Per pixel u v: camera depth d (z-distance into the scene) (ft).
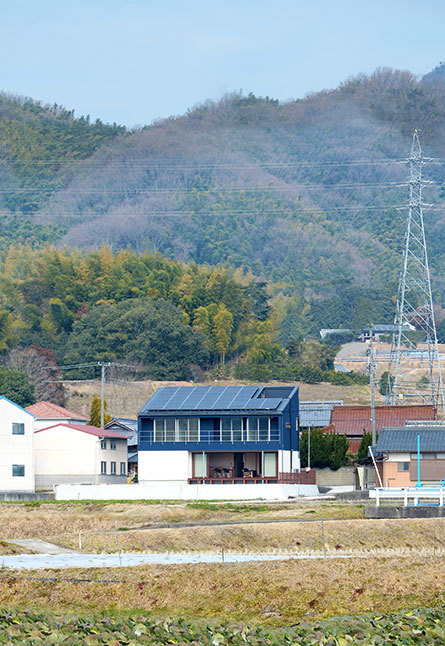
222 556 316.81
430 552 341.62
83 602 274.98
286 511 441.27
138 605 274.98
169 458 595.88
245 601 276.62
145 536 367.66
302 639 243.40
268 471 591.78
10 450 629.10
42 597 276.21
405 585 287.07
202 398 617.21
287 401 607.78
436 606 273.75
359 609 272.31
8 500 540.11
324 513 431.43
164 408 601.62
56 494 531.50
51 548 352.90
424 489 450.30
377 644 239.50
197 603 276.21
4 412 631.56
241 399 610.65
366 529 376.27
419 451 521.24
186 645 237.25
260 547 356.38
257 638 243.19
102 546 354.54
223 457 608.19
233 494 513.86
